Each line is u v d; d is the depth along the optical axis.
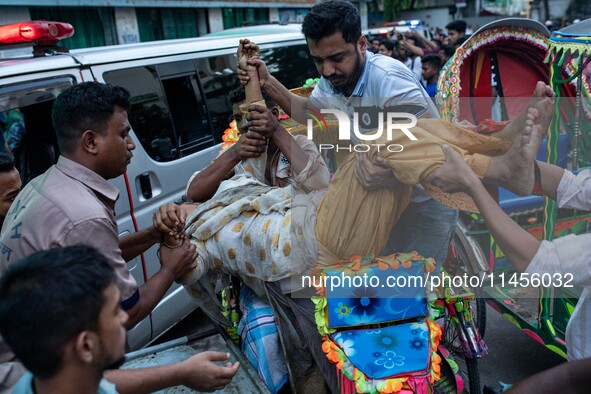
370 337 1.64
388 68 1.57
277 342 1.89
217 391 1.79
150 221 3.13
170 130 3.38
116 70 3.06
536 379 1.12
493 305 2.59
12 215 1.64
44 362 0.96
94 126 1.64
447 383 1.99
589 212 1.37
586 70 1.86
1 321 0.94
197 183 2.07
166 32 10.34
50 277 0.95
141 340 3.03
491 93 2.46
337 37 1.62
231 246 1.82
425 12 21.47
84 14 8.57
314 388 1.88
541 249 1.31
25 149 2.89
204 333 2.14
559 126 1.37
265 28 5.16
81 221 1.53
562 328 2.18
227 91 4.00
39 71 2.64
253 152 1.88
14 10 7.42
